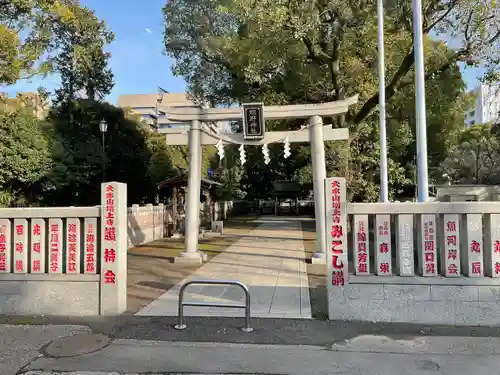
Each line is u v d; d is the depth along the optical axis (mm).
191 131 11602
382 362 4535
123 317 6191
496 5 12500
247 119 11148
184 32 19156
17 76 15875
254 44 15531
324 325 5754
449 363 4496
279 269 10031
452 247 5844
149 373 4305
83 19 24953
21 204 20062
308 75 17578
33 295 6504
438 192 20453
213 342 5137
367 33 16016
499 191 19859
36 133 19297
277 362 4543
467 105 23078
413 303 5863
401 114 20984
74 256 6535
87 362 4574
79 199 24125
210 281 5707
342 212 6004
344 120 17906
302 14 13547
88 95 26562
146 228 16422
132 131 27891
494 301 5738
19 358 4688
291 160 29422
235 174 39969
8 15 16156
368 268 6023
